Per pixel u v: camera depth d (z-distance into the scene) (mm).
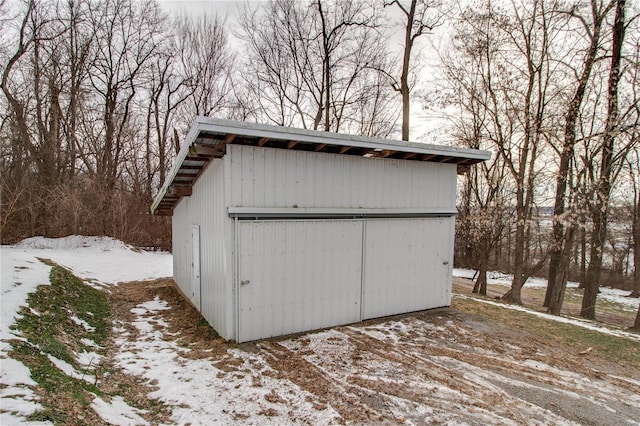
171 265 12734
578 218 9234
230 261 4875
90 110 17672
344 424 3115
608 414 3551
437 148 6074
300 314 5484
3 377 2688
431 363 4562
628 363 4973
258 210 4996
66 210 14641
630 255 20156
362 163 6008
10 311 4340
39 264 7324
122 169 19141
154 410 3199
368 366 4367
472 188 14156
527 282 19734
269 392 3625
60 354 3732
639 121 8516
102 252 13547
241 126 4363
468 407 3521
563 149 9672
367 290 6191
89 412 2645
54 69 16250
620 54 8836
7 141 14648
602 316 12609
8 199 13688
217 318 5402
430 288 7055
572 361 4914
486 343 5395
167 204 9625
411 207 6621
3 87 14953
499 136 11469
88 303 6320
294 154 5320
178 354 4574
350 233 5941
